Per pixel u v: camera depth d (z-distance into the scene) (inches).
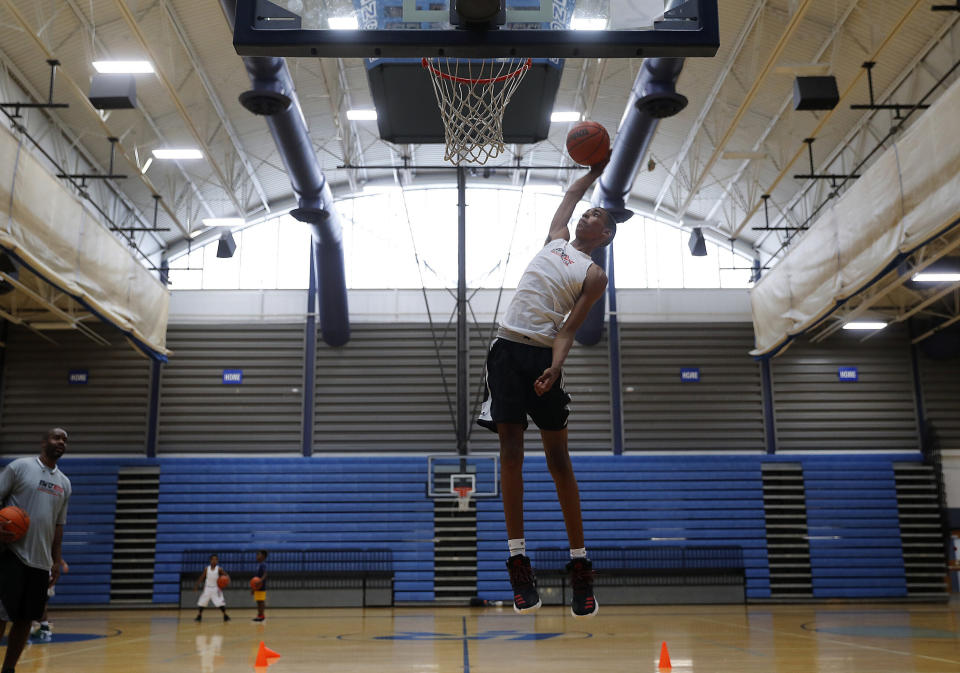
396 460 816.3
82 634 496.1
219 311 851.4
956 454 827.4
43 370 824.3
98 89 536.7
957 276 624.4
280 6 196.5
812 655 321.7
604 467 819.4
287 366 839.1
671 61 489.1
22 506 237.3
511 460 118.8
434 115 437.7
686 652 342.3
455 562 798.5
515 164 882.1
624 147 610.9
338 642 423.8
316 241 764.6
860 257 597.0
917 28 577.6
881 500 815.7
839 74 635.5
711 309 864.3
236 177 810.2
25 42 583.8
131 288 711.7
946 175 481.4
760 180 808.3
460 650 371.6
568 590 785.6
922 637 413.1
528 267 124.6
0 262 589.6
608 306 863.7
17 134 625.3
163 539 792.9
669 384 843.4
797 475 824.9
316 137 805.9
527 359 119.1
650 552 802.2
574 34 193.3
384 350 844.6
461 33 192.2
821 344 849.5
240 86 688.4
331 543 798.5
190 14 591.8
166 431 820.6
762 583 796.0
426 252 878.4
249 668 297.0
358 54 197.2
